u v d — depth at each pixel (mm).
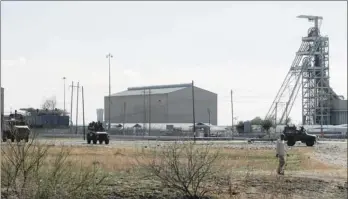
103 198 14484
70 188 12703
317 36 128250
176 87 145750
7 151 12570
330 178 24719
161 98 138250
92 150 40344
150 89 139875
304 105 129000
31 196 12055
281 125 115438
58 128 101312
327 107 127562
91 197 13523
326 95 127875
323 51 128625
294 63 130625
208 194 16578
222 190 17297
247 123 115812
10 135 13109
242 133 108062
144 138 81375
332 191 20359
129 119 143500
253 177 21531
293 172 27016
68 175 12828
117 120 146500
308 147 62031
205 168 16047
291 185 20859
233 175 20844
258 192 18172
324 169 30766
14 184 12430
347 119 127312
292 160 36406
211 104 144875
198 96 143000
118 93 153625
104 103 152000
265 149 50562
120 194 15430
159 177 16547
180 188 15992
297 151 50969
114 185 16766
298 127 69438
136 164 23109
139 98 142750
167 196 15719
